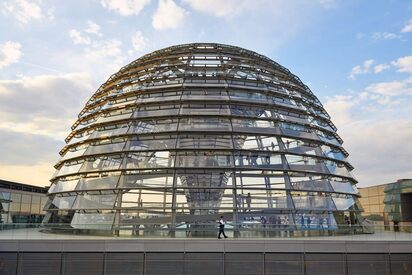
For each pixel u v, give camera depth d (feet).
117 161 97.86
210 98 105.91
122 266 73.82
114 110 110.93
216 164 93.66
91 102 126.31
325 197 97.71
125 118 105.29
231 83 111.75
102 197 93.20
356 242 75.51
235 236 82.23
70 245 74.23
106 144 102.94
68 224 88.12
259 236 82.84
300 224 89.40
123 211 89.10
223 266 73.92
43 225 90.02
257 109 106.52
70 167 106.01
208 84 110.11
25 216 196.34
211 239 75.92
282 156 98.27
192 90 108.99
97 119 112.37
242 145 97.86
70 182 101.81
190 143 97.30
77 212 94.32
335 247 75.05
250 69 118.83
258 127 101.81
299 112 111.34
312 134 108.06
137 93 111.96
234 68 116.98
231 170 93.40
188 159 94.38
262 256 74.33
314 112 119.14
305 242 75.00
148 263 73.72
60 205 99.09
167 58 121.60
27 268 73.97
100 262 73.87
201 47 127.75
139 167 94.38
